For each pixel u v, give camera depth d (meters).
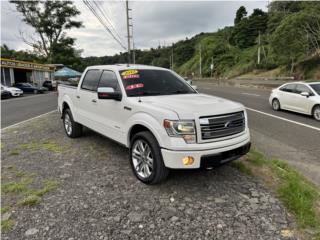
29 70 36.69
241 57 61.34
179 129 3.47
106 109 4.96
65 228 2.96
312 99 9.80
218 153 3.59
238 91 24.44
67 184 4.05
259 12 69.69
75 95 6.27
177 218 3.15
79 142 6.35
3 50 52.97
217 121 3.66
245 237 2.81
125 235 2.84
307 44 28.66
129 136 4.38
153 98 4.37
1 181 4.16
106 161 5.04
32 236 2.82
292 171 4.64
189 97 4.52
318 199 3.60
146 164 4.02
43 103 18.00
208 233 2.88
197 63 82.19
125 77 4.82
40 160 5.12
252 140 6.90
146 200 3.56
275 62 41.16
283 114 10.92
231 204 3.46
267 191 3.81
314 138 7.05
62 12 53.16
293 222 3.06
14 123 9.76
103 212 3.27
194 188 3.91
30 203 3.46
